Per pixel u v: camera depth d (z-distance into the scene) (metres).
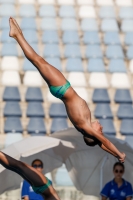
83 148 31.61
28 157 31.16
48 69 18.08
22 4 58.12
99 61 50.62
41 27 55.19
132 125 44.03
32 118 43.38
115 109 45.75
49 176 34.59
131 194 29.45
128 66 51.56
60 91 18.05
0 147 35.22
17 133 41.28
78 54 51.59
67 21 55.81
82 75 48.34
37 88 46.12
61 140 30.44
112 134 43.16
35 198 28.39
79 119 17.91
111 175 32.56
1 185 30.69
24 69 49.19
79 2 59.75
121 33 55.66
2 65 49.31
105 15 58.12
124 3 60.38
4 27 54.06
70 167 32.50
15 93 45.50
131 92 48.28
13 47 51.34
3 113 43.78
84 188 32.94
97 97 46.00
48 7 57.53
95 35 54.06
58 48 51.84
